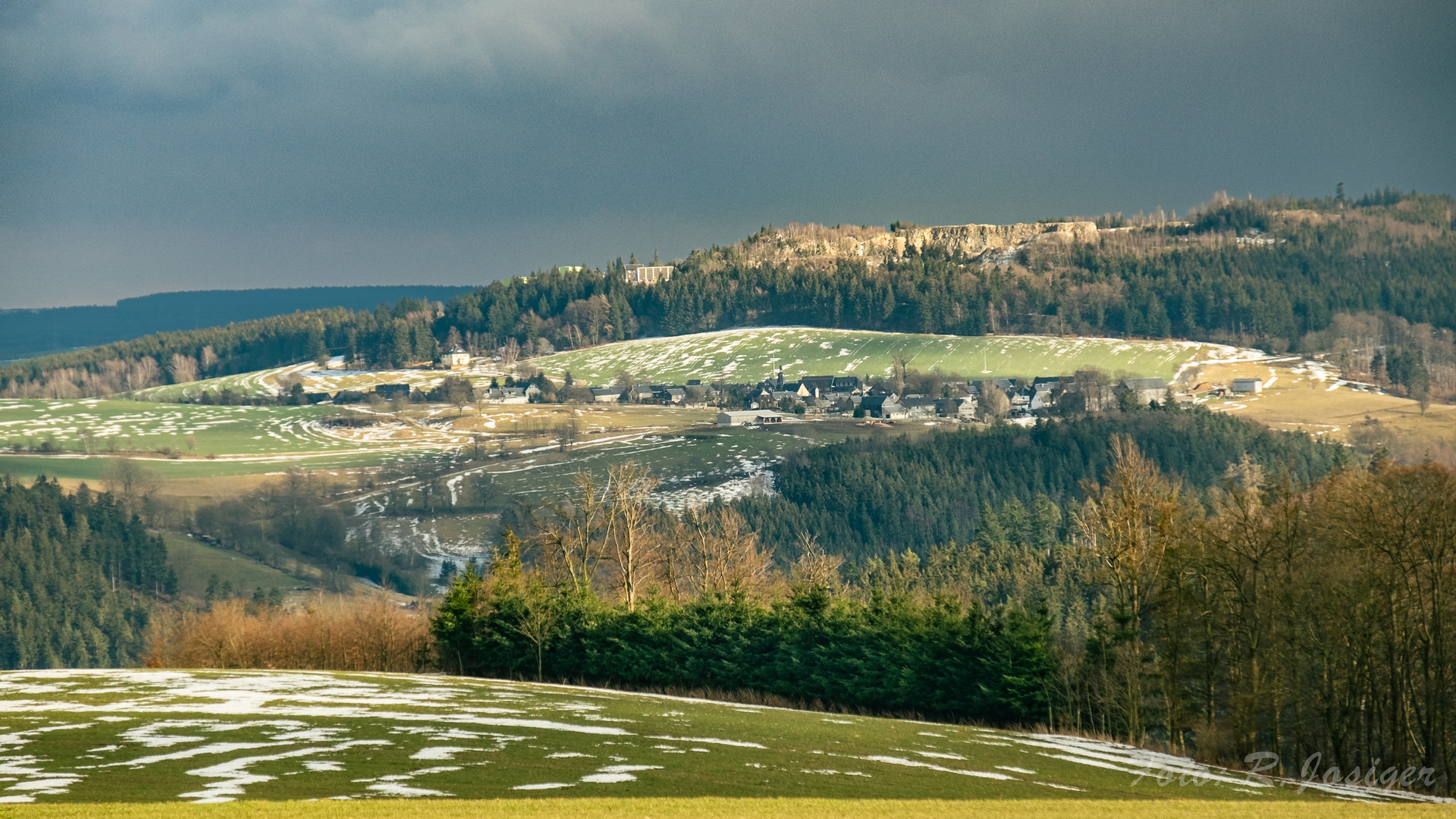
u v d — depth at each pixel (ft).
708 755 207.51
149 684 299.38
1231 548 281.74
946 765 212.64
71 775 175.22
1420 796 223.51
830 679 345.10
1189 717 293.84
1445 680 252.83
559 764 191.01
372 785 169.99
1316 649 262.06
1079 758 237.45
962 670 324.80
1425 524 251.39
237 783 170.19
